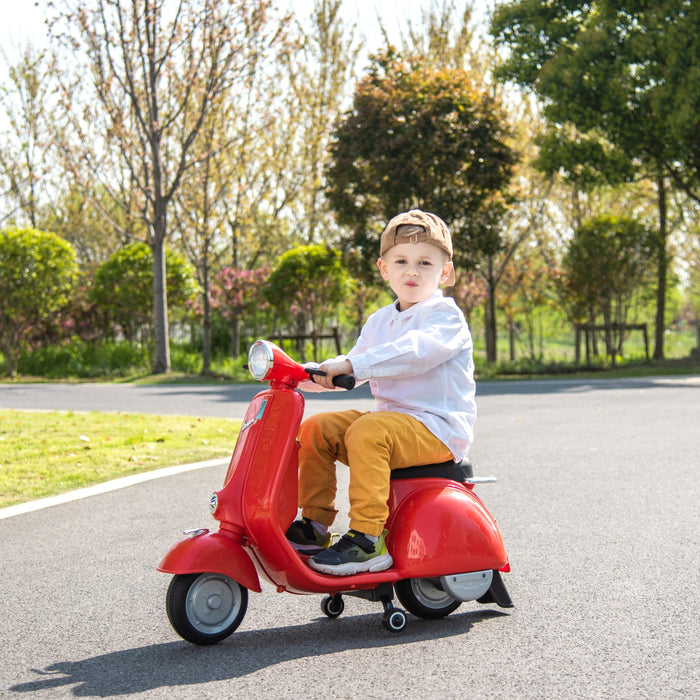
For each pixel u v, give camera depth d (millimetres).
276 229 29625
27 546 4766
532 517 5320
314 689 2684
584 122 21969
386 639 3199
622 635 3201
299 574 3061
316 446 3316
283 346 26656
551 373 23312
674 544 4629
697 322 43844
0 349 27172
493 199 23562
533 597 3723
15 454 7520
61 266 24266
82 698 2645
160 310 23391
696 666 2867
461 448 3449
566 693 2625
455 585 3295
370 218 23547
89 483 6609
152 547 4727
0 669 2941
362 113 22250
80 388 18766
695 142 22109
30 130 31500
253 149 26422
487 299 28281
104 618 3518
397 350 3260
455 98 22062
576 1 22922
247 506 3057
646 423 10125
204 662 2965
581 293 24266
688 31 20547
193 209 25891
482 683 2717
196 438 8805
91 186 23484
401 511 3295
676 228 29016
